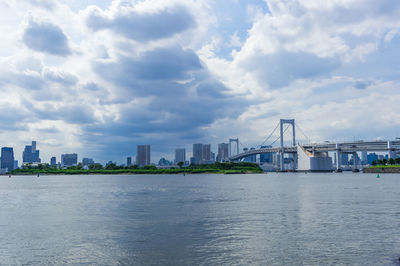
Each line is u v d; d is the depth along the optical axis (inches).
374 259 972.6
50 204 2522.1
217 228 1454.2
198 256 1018.1
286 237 1256.8
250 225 1518.2
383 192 3420.3
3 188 4921.3
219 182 6505.9
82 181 7839.6
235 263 948.0
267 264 935.0
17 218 1797.5
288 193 3440.0
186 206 2309.3
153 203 2539.4
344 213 1871.3
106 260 989.2
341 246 1117.7
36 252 1080.8
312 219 1665.8
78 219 1747.0
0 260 997.2
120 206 2343.8
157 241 1215.6
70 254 1055.6
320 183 5615.2
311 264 933.2
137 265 941.8
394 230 1376.7
